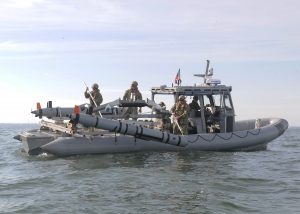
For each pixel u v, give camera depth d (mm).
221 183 8672
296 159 12945
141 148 13211
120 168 10516
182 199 7285
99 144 12727
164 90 14812
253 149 15039
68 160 11898
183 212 6496
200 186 8352
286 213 6477
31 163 11594
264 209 6699
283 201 7219
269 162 12078
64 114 14570
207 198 7363
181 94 14227
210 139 13836
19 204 6965
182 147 13531
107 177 9266
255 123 17375
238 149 14484
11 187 8430
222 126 14977
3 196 7617
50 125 14242
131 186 8312
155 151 13391
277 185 8617
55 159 12195
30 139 12867
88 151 12633
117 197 7402
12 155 13961
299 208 6762
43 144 12961
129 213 6426
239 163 11641
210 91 14586
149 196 7477
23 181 8992
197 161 11789
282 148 17516
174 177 9289
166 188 8141
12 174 10039
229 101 15086
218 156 12875
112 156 12547
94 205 6867
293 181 9070
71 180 8969
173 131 13883
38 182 8852
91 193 7703
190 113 14492
